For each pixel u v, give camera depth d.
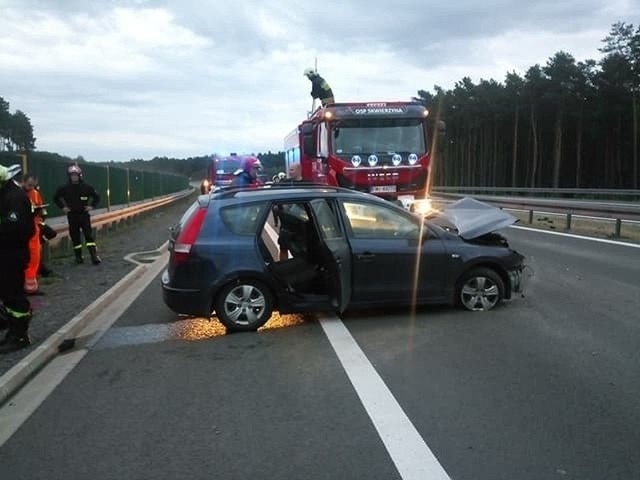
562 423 4.31
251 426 4.41
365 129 14.44
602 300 8.00
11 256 6.19
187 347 6.49
